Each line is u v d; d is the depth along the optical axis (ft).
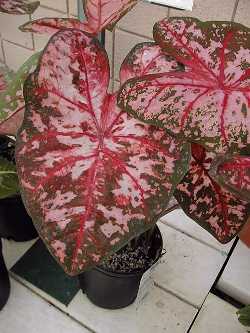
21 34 3.16
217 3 2.25
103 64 1.31
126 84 1.25
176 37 1.34
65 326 2.03
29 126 1.22
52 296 2.14
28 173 1.18
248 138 1.18
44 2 2.87
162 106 1.21
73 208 1.17
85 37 1.30
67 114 1.26
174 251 2.34
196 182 1.42
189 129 1.19
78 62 1.28
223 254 2.33
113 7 1.56
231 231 1.44
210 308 2.09
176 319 2.07
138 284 1.92
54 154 1.21
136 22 2.57
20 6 1.88
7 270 2.14
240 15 2.23
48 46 1.26
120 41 2.72
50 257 2.30
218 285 2.22
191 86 1.26
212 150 1.17
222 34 1.33
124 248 1.92
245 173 1.16
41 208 1.16
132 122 1.28
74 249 1.15
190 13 2.37
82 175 1.20
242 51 1.31
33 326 2.02
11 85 1.47
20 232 2.31
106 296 1.98
